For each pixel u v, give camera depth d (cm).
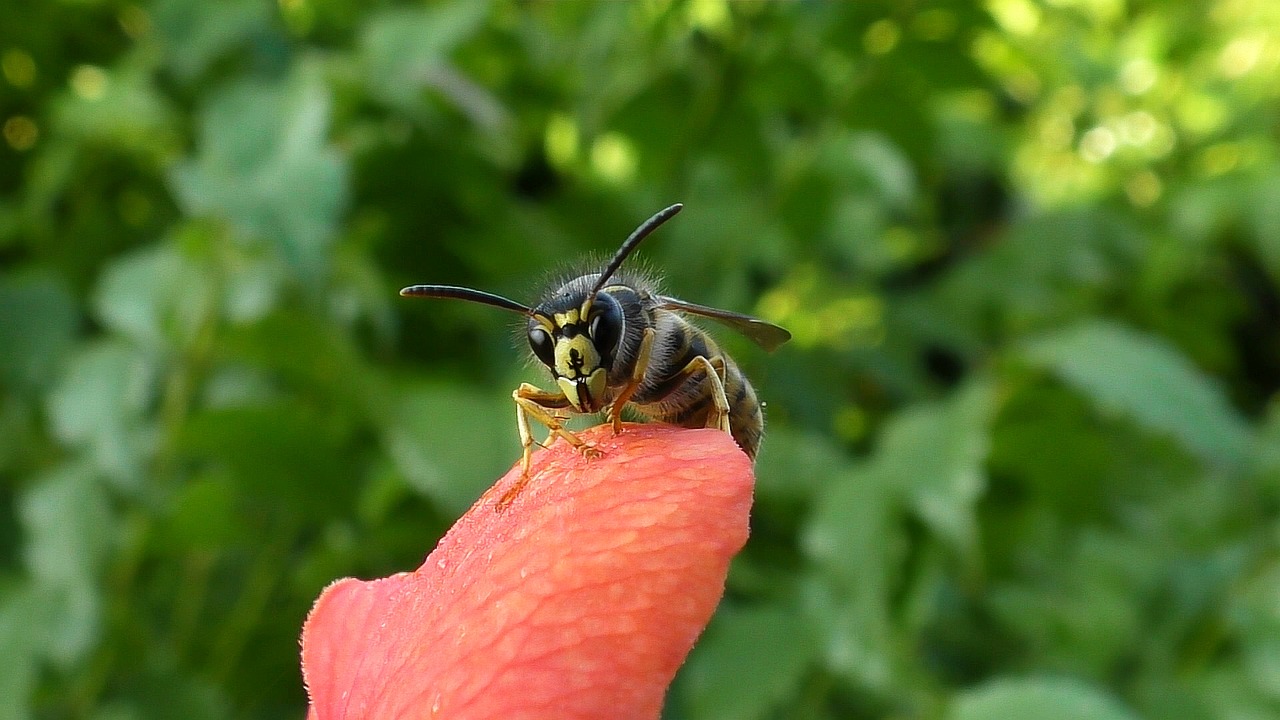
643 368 7
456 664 5
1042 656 12
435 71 13
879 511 11
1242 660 12
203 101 13
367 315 12
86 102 13
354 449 12
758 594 13
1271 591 11
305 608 12
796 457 12
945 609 13
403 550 12
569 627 5
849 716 12
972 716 10
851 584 11
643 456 6
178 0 13
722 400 7
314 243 10
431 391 11
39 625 10
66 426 11
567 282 7
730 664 11
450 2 13
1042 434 13
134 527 11
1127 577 12
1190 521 13
